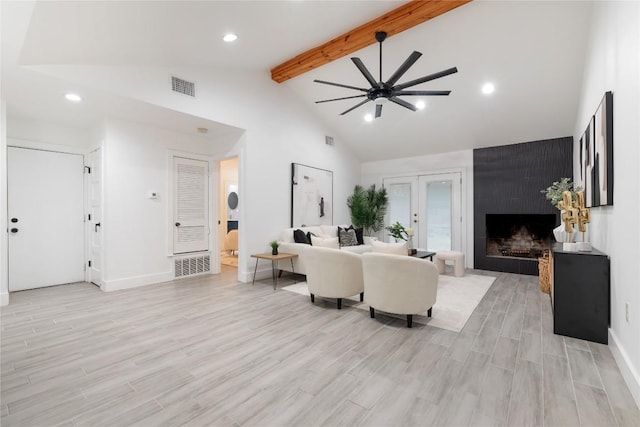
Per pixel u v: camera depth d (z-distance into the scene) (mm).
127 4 2359
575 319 2596
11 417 1591
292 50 4262
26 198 4137
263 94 5023
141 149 4395
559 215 5176
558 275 2662
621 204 2129
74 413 1630
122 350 2373
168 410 1660
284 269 4922
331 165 6562
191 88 4055
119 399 1756
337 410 1662
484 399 1754
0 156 3369
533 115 4816
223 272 5469
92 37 2670
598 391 1833
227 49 3818
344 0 3129
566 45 3607
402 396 1787
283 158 5391
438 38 3916
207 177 5277
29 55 2598
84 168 4629
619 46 2176
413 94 3469
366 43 3842
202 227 5180
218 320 3039
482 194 5902
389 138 6418
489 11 3459
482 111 5016
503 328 2848
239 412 1645
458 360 2225
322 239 4922
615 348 2225
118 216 4156
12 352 2328
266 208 5051
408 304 2820
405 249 3541
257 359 2240
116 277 4141
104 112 3910
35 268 4211
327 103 5844
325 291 3398
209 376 2004
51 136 4305
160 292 4066
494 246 6172
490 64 4121
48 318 3059
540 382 1929
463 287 4402
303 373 2043
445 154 6363
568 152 5102
